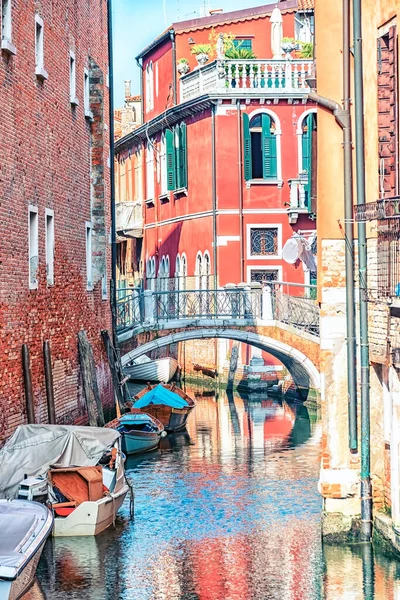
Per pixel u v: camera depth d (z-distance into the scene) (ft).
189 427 101.45
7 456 60.49
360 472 54.60
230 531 60.34
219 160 123.03
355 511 54.70
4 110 63.16
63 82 81.20
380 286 50.83
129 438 86.07
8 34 64.03
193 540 58.65
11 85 64.85
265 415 107.65
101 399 94.17
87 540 59.00
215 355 131.75
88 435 62.80
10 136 64.49
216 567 53.36
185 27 142.72
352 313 53.67
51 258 76.23
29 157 69.56
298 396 115.55
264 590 49.78
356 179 53.62
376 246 52.39
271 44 130.31
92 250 94.73
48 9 75.72
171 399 100.07
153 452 88.22
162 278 133.49
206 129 125.70
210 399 121.49
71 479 60.59
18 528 49.08
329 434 54.60
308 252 115.34
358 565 52.29
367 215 51.08
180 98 141.08
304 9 136.56
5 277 62.85
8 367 63.10
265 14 138.51
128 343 107.86
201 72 127.34
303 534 59.16
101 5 100.22
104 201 95.55
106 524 61.05
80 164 88.58
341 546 54.65
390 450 52.03
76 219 86.28
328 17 53.98
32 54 70.44
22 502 53.83
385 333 51.26
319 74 54.03
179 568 53.52
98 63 98.07
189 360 140.46
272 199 123.34
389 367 51.01
